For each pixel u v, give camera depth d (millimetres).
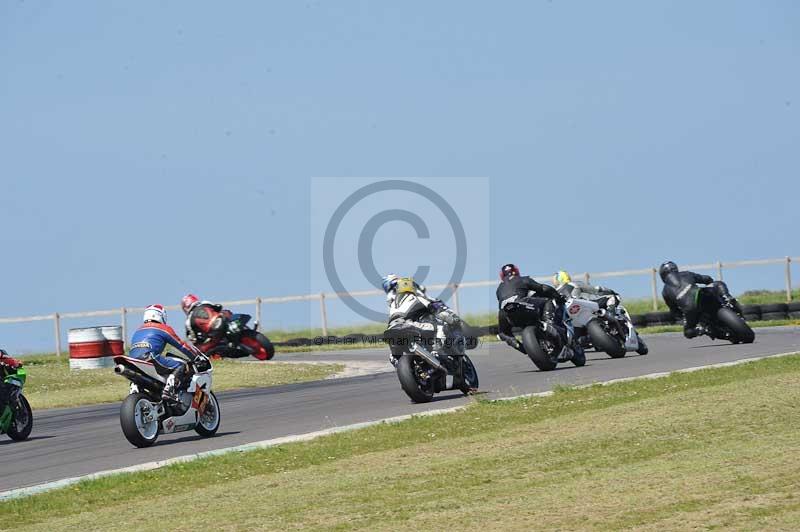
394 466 37531
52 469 44812
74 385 89250
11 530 32344
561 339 69188
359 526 29109
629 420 42719
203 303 82562
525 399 53250
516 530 27375
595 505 29219
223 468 40062
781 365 58750
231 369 91875
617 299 76625
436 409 53594
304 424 52750
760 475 31078
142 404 48938
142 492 36844
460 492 32375
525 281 68812
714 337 76062
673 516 27438
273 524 30094
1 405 55469
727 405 43781
